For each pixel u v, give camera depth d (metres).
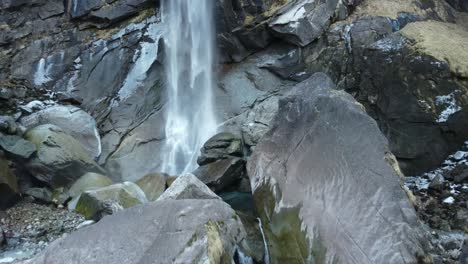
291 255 4.27
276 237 4.52
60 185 6.38
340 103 5.03
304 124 5.14
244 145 7.34
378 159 4.44
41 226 5.47
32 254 4.82
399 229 3.85
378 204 4.07
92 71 8.02
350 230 4.00
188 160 7.68
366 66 7.46
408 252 3.69
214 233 3.57
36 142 6.45
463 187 6.03
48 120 7.10
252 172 5.27
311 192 4.52
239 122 7.70
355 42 7.71
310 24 7.83
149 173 7.01
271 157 5.20
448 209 5.62
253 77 8.08
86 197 5.75
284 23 7.80
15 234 5.28
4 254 4.81
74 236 3.54
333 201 4.31
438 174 6.26
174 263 3.22
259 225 4.91
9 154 6.19
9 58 8.05
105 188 5.79
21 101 7.51
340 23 8.05
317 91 5.52
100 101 7.82
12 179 5.99
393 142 6.93
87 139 7.16
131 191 5.90
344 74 7.73
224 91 8.10
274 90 7.89
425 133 6.75
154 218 3.63
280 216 4.63
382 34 7.71
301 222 4.38
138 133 7.65
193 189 4.75
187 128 7.98
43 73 7.97
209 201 3.89
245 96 7.94
